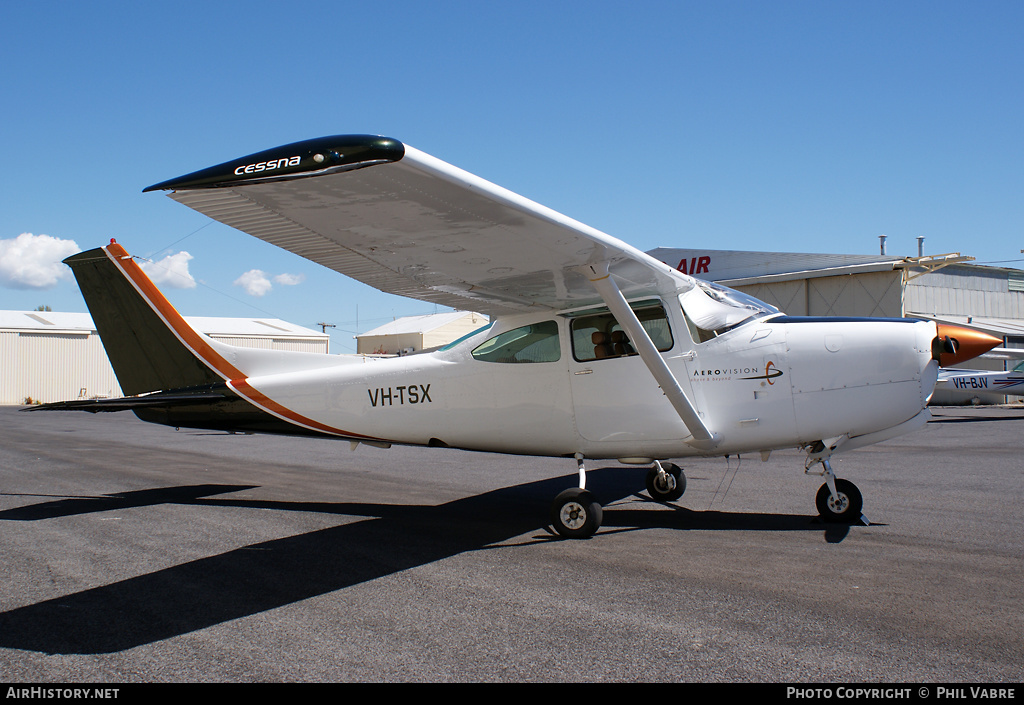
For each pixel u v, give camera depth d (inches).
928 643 111.5
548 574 156.9
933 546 174.4
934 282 1008.2
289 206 131.0
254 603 139.3
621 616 127.4
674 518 218.8
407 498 266.1
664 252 1169.4
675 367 207.9
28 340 1391.5
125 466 370.6
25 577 159.2
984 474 297.4
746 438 204.8
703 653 109.5
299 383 254.8
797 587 142.0
